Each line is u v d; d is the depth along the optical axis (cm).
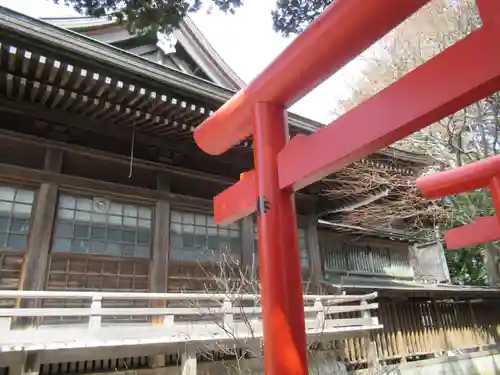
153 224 684
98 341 491
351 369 905
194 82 607
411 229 1385
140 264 650
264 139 201
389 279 1291
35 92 552
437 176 331
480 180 307
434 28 964
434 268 1830
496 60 117
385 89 149
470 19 894
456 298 1347
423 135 1038
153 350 542
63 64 505
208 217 761
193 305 646
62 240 589
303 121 761
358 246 1248
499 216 289
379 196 956
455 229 424
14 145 595
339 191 918
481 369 1219
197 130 265
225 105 238
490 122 904
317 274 879
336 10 160
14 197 568
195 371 554
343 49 169
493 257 972
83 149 643
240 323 632
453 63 128
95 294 510
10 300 534
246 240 789
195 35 910
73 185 617
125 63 539
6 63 496
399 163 954
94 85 545
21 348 444
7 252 541
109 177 680
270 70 198
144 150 727
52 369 562
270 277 171
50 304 559
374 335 1034
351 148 157
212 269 727
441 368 1109
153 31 509
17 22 463
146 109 619
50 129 626
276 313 163
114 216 649
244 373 680
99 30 799
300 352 158
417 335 1155
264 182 192
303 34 177
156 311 550
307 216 927
